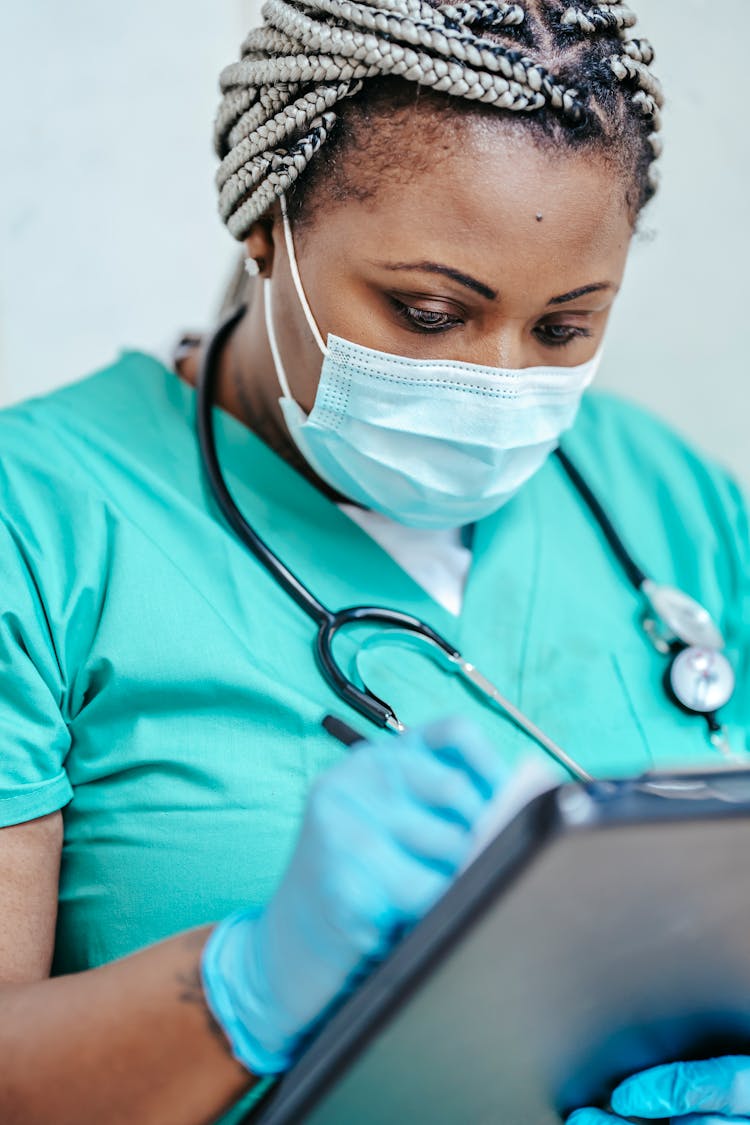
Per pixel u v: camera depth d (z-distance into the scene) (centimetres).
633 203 89
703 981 66
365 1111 66
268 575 101
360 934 59
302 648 99
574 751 104
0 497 98
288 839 91
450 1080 67
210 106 155
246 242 98
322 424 94
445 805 61
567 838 49
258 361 105
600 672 108
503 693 104
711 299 166
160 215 157
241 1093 70
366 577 104
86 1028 70
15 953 84
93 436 105
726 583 124
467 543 111
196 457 107
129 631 95
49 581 95
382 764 62
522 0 86
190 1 150
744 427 171
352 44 81
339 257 86
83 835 93
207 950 69
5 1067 71
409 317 87
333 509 106
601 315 94
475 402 89
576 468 122
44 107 150
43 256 155
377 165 83
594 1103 85
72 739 95
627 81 86
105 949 91
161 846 91
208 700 95
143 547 99
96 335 160
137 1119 71
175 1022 69
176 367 116
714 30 155
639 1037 73
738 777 53
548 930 55
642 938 59
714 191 161
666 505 125
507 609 108
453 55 79
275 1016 65
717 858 54
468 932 52
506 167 81
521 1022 63
